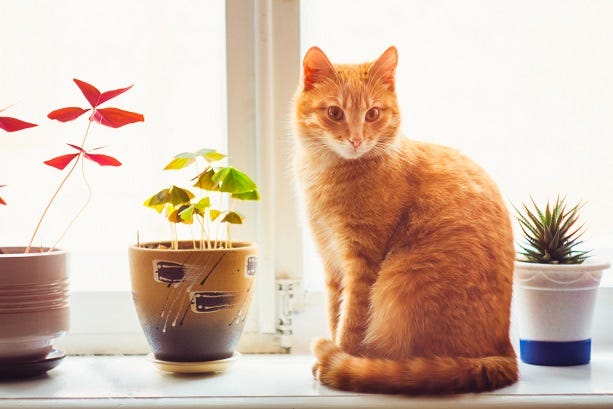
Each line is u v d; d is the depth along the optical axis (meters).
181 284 1.16
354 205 1.20
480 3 1.40
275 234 1.38
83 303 1.36
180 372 1.21
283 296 1.36
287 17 1.36
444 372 1.09
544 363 1.26
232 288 1.18
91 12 1.39
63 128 1.39
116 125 1.18
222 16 1.37
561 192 1.42
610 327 1.39
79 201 1.40
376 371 1.10
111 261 1.40
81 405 1.07
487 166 1.42
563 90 1.42
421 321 1.16
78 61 1.39
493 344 1.18
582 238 1.43
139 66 1.40
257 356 1.36
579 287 1.24
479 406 1.08
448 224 1.18
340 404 1.07
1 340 1.12
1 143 1.38
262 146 1.34
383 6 1.41
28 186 1.39
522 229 1.31
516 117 1.42
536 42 1.41
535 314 1.26
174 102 1.41
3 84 1.37
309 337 1.38
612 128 1.42
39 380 1.18
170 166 1.19
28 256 1.12
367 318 1.21
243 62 1.36
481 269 1.17
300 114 1.25
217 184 1.16
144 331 1.21
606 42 1.41
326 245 1.27
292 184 1.37
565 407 1.09
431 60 1.41
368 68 1.25
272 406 1.08
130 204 1.41
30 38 1.38
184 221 1.17
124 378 1.19
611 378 1.19
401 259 1.19
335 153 1.22
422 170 1.23
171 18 1.40
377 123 1.21
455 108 1.42
